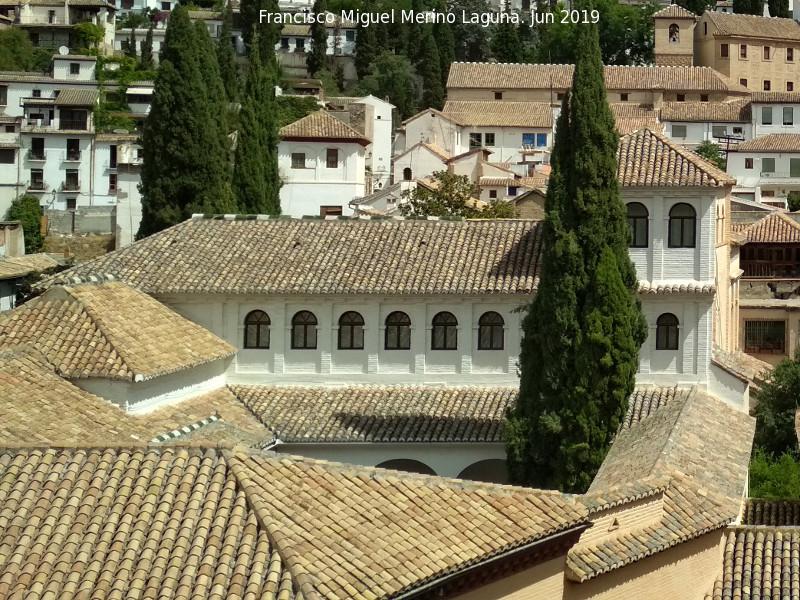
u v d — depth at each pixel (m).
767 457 57.72
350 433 53.44
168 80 80.69
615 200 51.00
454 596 31.31
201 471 30.03
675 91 144.62
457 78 144.50
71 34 160.38
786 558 41.94
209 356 53.47
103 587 26.72
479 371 56.06
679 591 39.97
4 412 42.28
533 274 55.59
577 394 49.88
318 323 56.25
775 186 126.31
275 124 75.31
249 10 171.75
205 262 57.41
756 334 87.94
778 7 186.75
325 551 28.39
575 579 35.34
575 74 51.25
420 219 59.44
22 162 115.69
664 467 42.19
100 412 45.62
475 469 54.78
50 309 50.97
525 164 120.75
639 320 50.91
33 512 28.70
